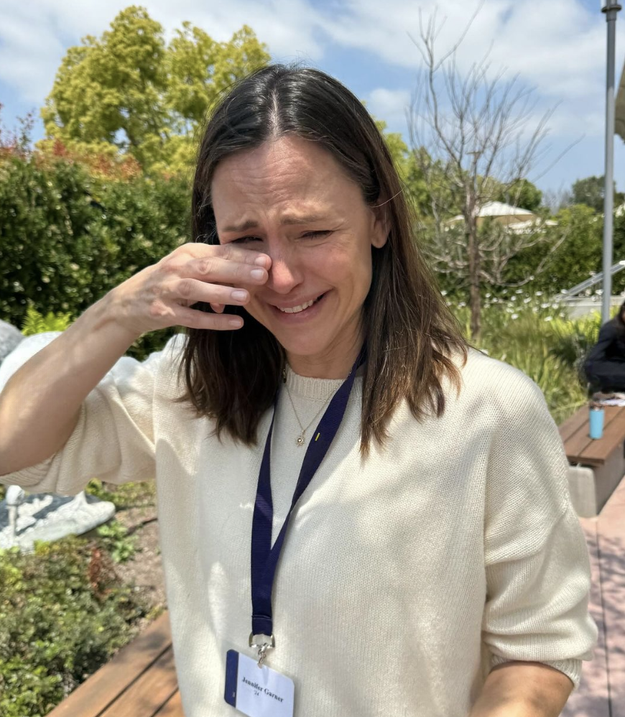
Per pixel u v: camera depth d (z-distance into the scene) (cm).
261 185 81
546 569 89
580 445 412
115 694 179
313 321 89
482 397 86
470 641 91
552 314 979
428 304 93
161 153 2303
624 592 316
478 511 85
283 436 102
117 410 111
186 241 107
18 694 232
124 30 2239
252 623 94
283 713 93
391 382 89
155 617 300
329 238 84
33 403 98
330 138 81
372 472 89
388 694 88
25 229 519
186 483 110
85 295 573
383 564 86
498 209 1095
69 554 308
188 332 104
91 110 2239
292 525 93
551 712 87
